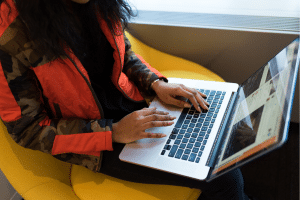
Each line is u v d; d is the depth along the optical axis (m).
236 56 1.26
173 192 0.83
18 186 0.82
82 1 0.72
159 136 0.78
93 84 0.91
